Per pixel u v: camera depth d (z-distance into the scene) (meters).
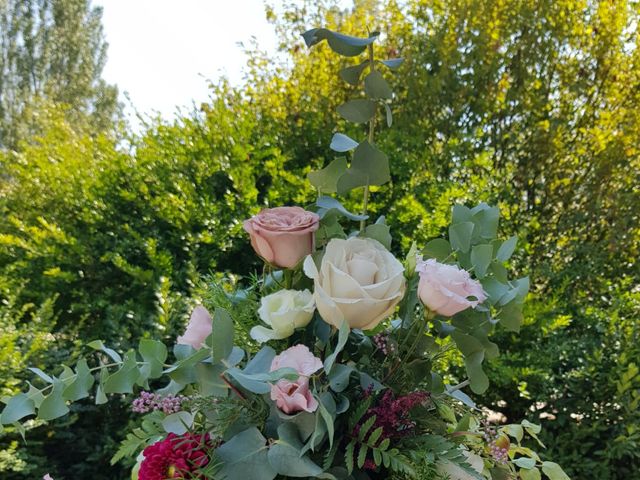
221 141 3.40
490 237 1.02
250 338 0.93
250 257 2.96
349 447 0.74
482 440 0.96
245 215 2.96
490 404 2.65
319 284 0.78
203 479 0.77
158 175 3.18
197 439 0.80
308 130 3.82
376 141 3.59
